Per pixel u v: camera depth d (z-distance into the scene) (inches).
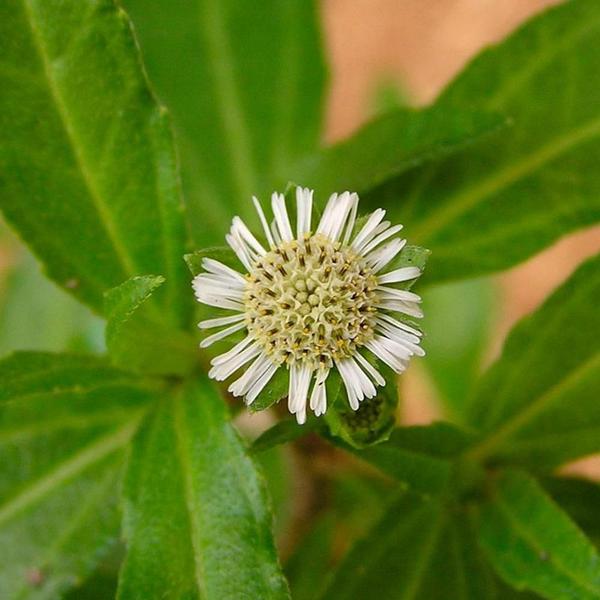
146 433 2.4
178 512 2.3
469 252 2.8
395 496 2.6
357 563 2.6
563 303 2.6
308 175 2.9
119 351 2.4
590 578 2.3
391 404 2.2
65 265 2.5
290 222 2.3
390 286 2.3
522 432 2.7
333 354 2.2
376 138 2.8
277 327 2.3
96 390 2.7
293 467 3.1
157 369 2.4
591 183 2.8
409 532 2.6
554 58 2.8
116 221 2.5
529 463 2.7
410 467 2.4
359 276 2.2
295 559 3.0
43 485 2.8
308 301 2.2
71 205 2.5
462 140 2.7
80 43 2.4
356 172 2.8
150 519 2.3
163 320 2.5
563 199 2.8
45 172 2.5
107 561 2.9
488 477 2.6
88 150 2.5
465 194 2.8
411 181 2.8
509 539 2.5
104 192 2.5
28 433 2.8
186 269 2.5
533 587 2.4
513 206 2.8
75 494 2.8
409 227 2.8
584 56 2.8
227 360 2.3
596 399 2.6
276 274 2.3
